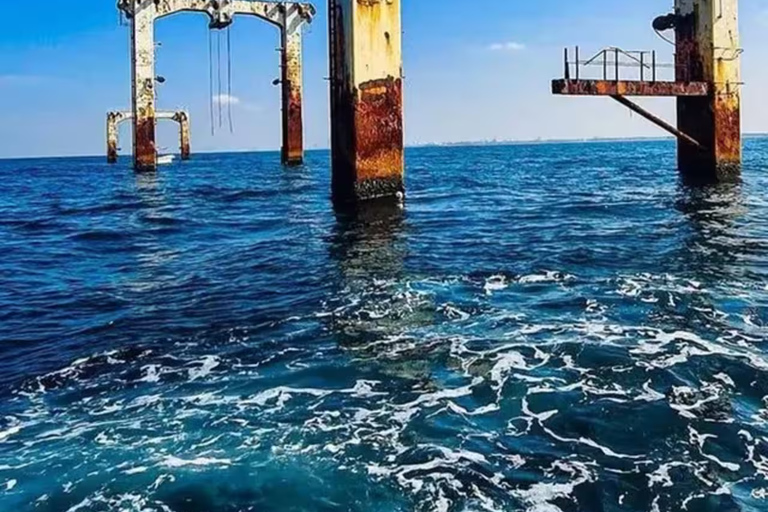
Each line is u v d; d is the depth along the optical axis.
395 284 11.42
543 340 8.18
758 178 31.14
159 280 12.87
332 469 5.35
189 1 50.31
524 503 4.86
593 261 12.93
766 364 7.18
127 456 5.66
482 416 6.23
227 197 31.20
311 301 10.55
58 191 41.69
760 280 10.96
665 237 15.59
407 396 6.73
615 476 5.16
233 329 9.25
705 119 25.22
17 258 15.92
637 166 52.78
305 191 33.28
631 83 22.06
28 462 5.61
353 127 19.95
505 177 42.41
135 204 29.12
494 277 11.76
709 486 5.00
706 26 24.78
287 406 6.58
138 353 8.41
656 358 7.45
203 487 5.13
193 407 6.63
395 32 20.41
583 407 6.32
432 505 4.84
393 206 20.81
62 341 9.09
